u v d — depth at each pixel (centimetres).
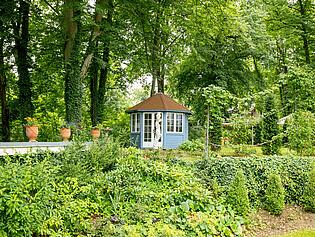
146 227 641
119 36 1775
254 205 917
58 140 1355
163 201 748
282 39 2466
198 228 679
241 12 2206
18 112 1759
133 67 1980
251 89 2273
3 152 833
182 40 2039
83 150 873
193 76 2372
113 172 795
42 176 533
